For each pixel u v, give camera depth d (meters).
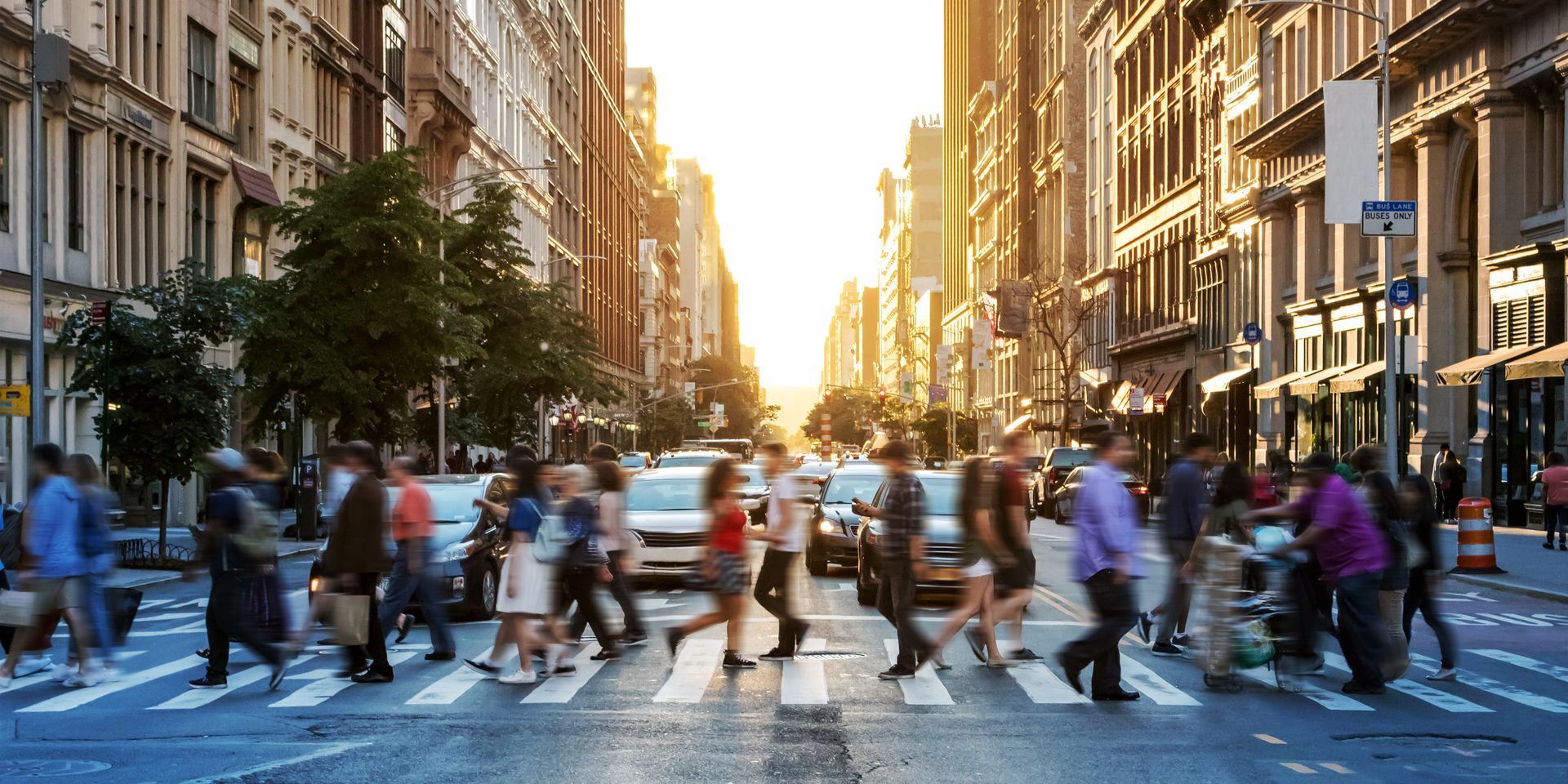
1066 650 12.62
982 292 126.50
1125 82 76.56
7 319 32.09
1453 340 38.81
